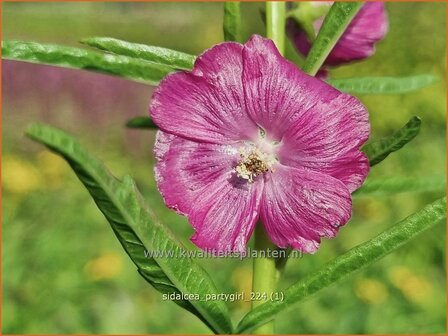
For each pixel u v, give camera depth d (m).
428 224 0.08
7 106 0.46
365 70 0.39
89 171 0.07
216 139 0.09
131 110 0.47
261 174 0.09
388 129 0.37
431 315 0.26
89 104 0.47
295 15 0.11
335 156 0.09
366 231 0.30
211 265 0.28
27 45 0.09
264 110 0.09
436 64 0.38
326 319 0.25
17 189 0.34
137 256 0.08
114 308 0.27
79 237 0.30
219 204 0.09
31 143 0.42
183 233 0.31
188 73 0.09
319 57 0.09
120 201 0.08
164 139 0.09
